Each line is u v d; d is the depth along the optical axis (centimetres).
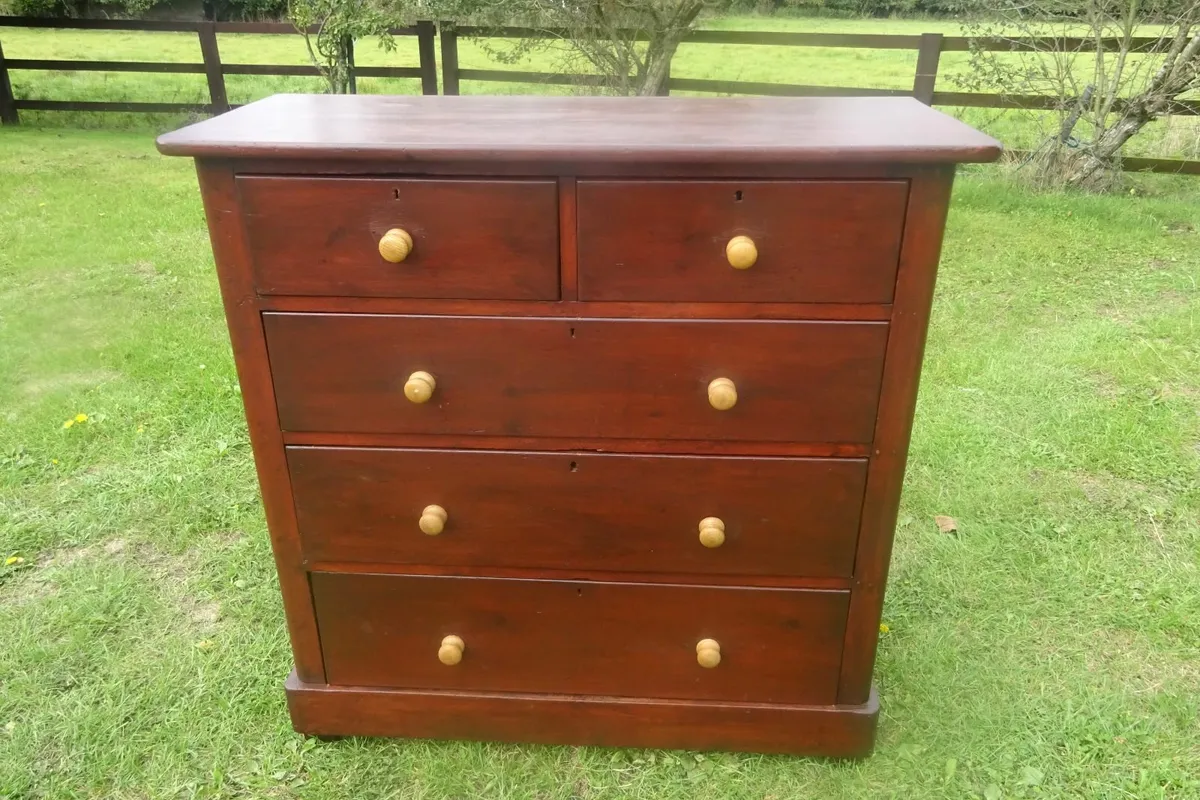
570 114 178
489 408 157
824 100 203
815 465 158
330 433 162
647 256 142
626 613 176
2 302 410
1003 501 269
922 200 136
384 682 188
